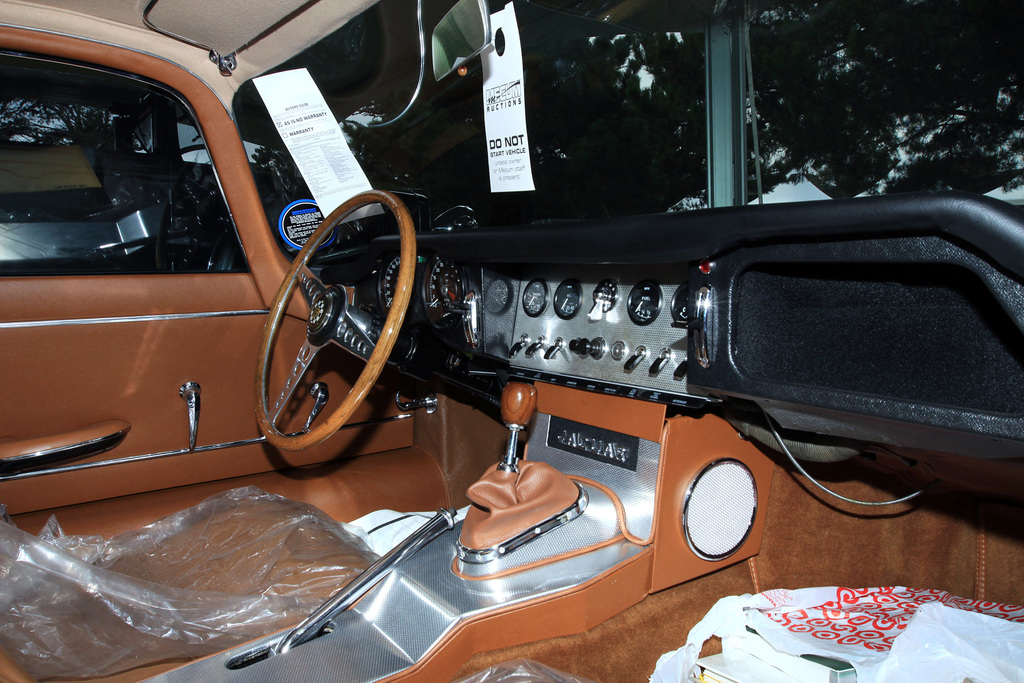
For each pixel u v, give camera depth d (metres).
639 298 1.47
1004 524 1.53
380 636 1.13
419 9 1.58
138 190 1.85
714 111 1.73
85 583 1.14
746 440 1.53
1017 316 0.82
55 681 1.07
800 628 1.37
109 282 1.75
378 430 2.37
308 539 1.48
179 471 1.98
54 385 1.73
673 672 1.30
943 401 0.99
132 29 1.69
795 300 1.17
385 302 1.88
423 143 2.13
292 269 1.71
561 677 1.11
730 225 1.07
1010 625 1.20
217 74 1.86
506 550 1.26
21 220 1.69
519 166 1.86
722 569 1.58
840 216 0.93
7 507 1.73
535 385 1.72
